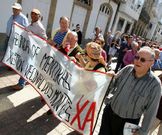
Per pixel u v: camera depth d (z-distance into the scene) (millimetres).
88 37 15047
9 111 4066
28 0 8953
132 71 2611
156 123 3410
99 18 15992
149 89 2479
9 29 5371
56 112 3580
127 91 2600
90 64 3363
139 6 23906
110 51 10305
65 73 3564
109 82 2963
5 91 4715
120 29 21328
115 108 2719
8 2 7750
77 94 3346
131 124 2518
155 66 6016
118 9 18250
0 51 6824
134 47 6684
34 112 4230
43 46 4031
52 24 10531
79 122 3303
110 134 2836
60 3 10539
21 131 3617
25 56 4305
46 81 3896
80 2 12852
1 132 3469
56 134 3771
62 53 3678
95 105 3131
